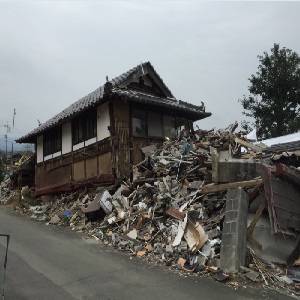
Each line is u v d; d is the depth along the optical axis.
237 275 7.20
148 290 6.55
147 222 10.21
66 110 19.09
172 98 16.91
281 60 26.33
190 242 8.45
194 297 6.26
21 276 7.26
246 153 12.58
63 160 16.59
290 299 6.30
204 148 13.07
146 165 12.79
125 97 13.02
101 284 6.85
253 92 27.33
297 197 8.96
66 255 8.87
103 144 13.85
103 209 11.72
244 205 8.22
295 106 26.27
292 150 10.95
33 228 12.55
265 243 8.53
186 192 10.50
